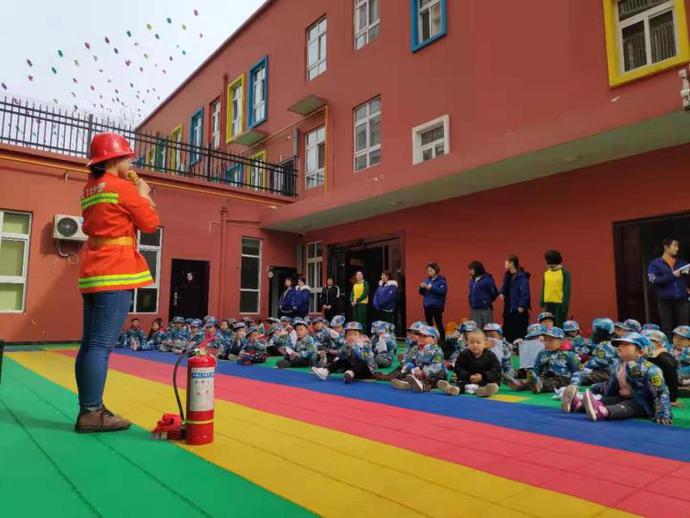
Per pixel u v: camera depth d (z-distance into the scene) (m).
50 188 11.45
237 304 14.24
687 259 7.52
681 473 2.68
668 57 8.09
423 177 9.98
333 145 14.54
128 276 3.55
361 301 10.87
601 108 7.27
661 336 5.12
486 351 5.56
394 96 12.73
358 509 2.16
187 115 22.64
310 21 16.05
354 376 6.45
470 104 10.91
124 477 2.54
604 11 8.75
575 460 2.92
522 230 9.70
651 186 7.95
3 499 2.24
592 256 8.61
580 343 6.74
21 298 11.12
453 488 2.44
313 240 15.15
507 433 3.59
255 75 18.80
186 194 13.60
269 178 16.44
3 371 6.81
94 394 3.47
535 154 8.24
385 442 3.32
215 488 2.40
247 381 6.36
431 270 9.20
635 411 4.10
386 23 13.18
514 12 10.21
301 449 3.13
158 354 10.02
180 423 3.36
